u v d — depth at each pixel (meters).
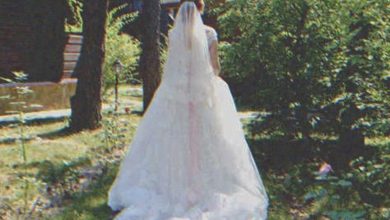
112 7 19.53
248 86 8.09
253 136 8.20
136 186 5.23
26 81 12.37
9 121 9.41
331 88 7.52
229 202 5.01
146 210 4.91
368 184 5.03
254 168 5.46
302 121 7.67
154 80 10.85
